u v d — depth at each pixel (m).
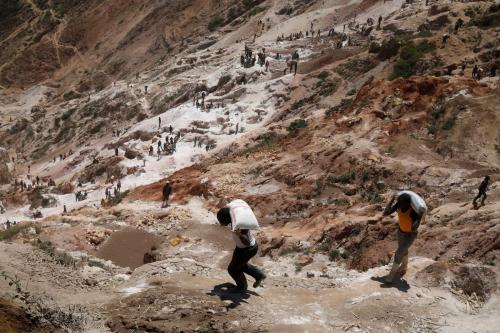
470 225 14.79
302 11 95.94
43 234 22.73
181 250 21.59
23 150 88.31
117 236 23.61
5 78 130.25
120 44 126.31
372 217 19.06
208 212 26.19
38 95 121.69
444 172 23.98
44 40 136.12
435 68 45.47
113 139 68.38
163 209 26.70
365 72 53.66
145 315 8.48
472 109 27.72
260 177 28.52
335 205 23.47
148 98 79.38
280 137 38.19
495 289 9.59
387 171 24.75
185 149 51.00
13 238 21.30
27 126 93.00
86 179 53.28
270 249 20.34
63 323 7.93
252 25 98.25
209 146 50.38
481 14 55.84
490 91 28.80
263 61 68.62
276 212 24.73
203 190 28.64
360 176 25.20
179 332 8.06
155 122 60.97
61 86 125.19
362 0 85.94
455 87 29.34
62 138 84.50
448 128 27.20
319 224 21.06
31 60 132.38
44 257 10.21
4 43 139.62
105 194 44.94
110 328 8.20
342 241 18.72
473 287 9.73
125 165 50.16
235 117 57.00
